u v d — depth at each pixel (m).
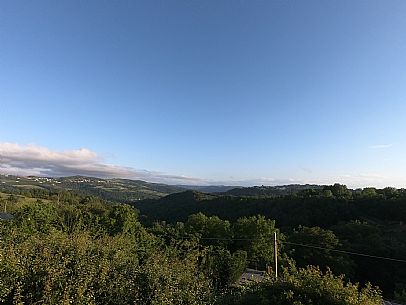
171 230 42.91
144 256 16.38
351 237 43.19
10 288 8.28
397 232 43.59
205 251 24.22
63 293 8.52
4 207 44.19
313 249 41.31
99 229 27.53
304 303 11.09
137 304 9.75
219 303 11.75
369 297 11.36
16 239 13.92
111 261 11.98
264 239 42.50
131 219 35.41
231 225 49.16
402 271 37.25
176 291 10.70
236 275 28.20
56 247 12.06
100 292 9.63
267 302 11.35
